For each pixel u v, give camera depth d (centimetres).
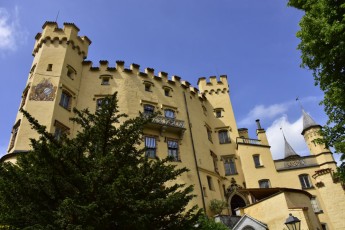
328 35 1035
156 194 1020
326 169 3023
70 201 792
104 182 950
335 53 1070
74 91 2697
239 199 2998
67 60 2748
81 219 816
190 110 3288
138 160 1109
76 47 2944
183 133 2922
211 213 2592
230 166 3275
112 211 888
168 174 1052
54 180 892
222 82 3969
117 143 1094
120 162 1032
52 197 899
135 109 2833
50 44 2783
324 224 2862
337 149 1091
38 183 887
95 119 1138
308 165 3284
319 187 3005
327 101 1156
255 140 3462
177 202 973
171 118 2897
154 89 3122
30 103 2352
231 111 3725
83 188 918
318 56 1137
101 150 1074
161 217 981
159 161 1073
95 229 842
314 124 3747
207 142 3234
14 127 2352
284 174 3238
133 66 3138
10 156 2033
